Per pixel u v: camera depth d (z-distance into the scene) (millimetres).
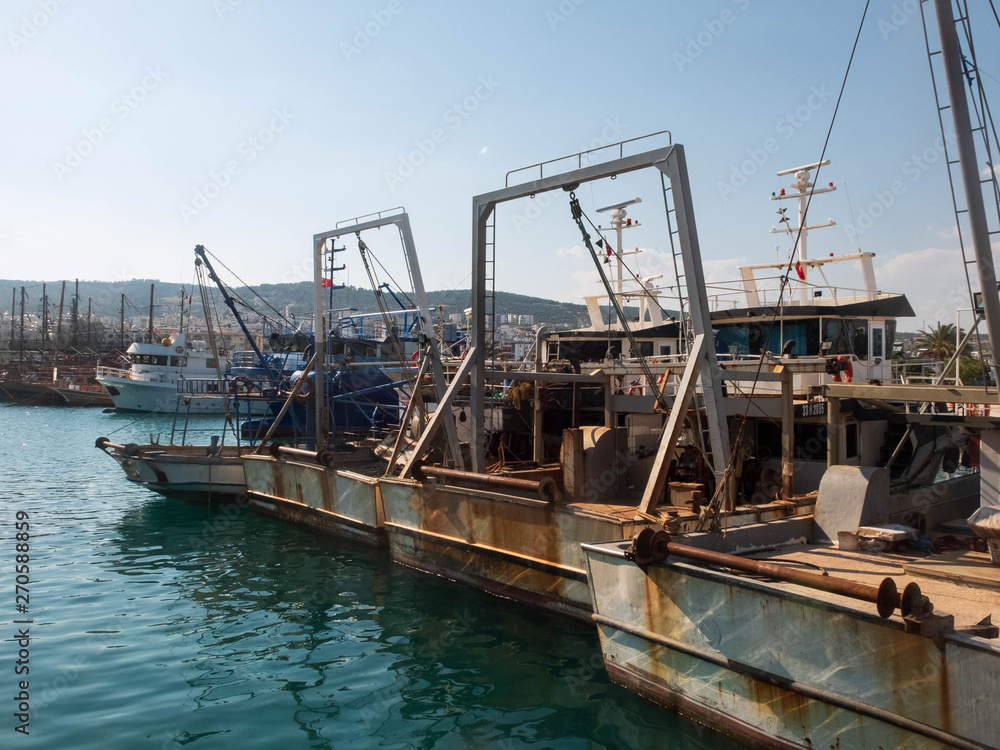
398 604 10953
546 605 10133
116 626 10148
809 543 9164
